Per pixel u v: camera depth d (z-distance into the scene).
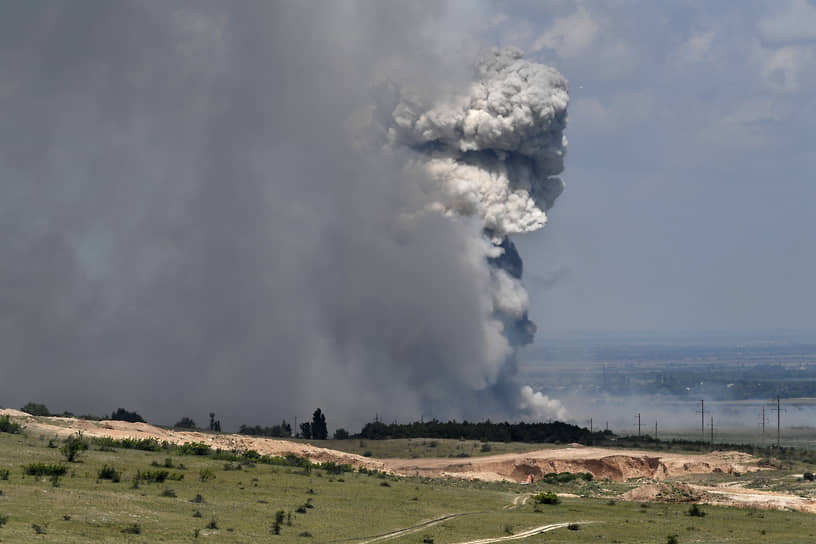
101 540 136.25
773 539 195.88
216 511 178.25
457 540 179.12
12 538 128.00
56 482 181.50
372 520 192.38
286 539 161.12
